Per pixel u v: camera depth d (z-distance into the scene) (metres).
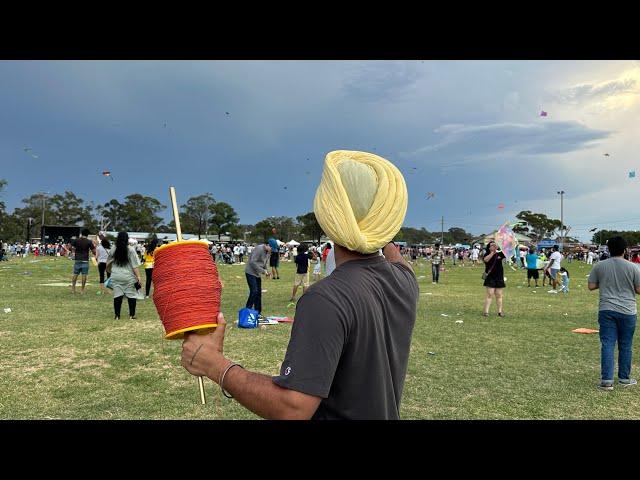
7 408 4.42
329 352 1.16
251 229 97.81
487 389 5.35
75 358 6.25
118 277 9.23
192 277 1.25
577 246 70.88
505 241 19.03
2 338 7.38
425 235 121.44
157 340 7.36
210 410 4.43
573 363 6.56
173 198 1.39
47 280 17.97
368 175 1.36
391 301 1.34
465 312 11.45
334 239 1.29
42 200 88.00
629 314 5.55
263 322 9.10
